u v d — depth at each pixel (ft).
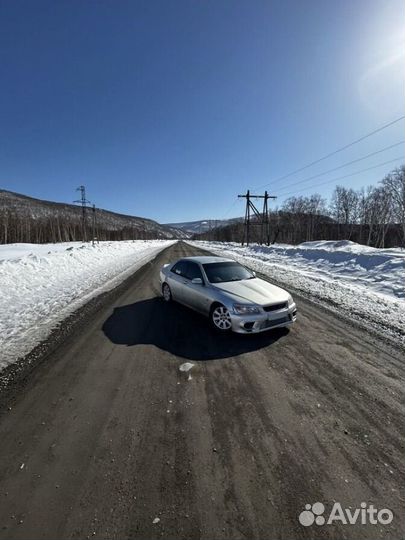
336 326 19.35
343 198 187.73
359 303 25.13
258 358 14.61
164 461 8.04
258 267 51.67
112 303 25.35
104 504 6.73
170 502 6.80
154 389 11.76
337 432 9.26
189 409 10.43
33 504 6.72
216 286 19.49
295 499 6.89
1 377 12.67
